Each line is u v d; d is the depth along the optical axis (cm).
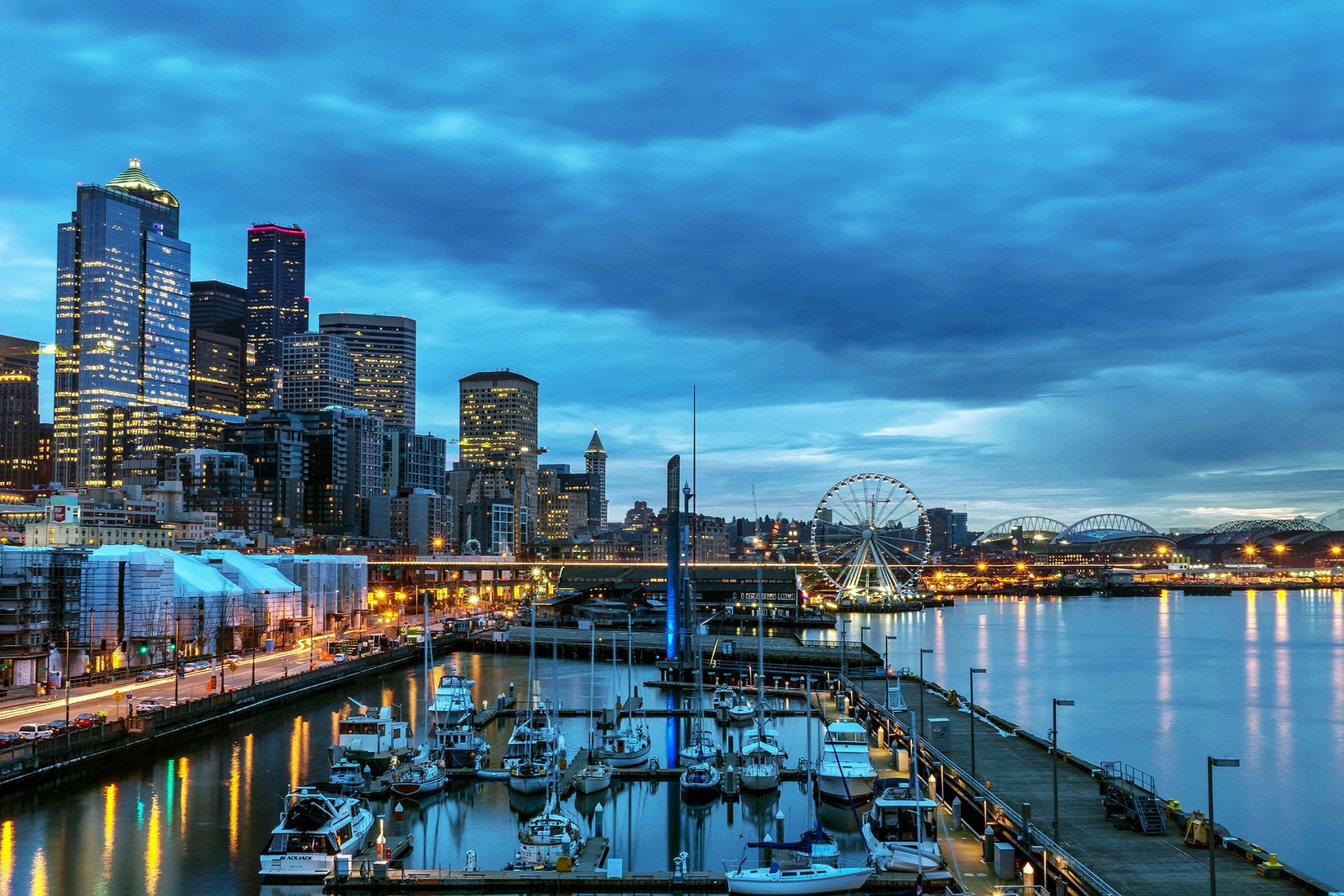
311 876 10344
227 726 18500
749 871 9931
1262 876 9169
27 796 13488
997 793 11919
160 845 11538
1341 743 19388
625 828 12394
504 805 13250
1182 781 16538
